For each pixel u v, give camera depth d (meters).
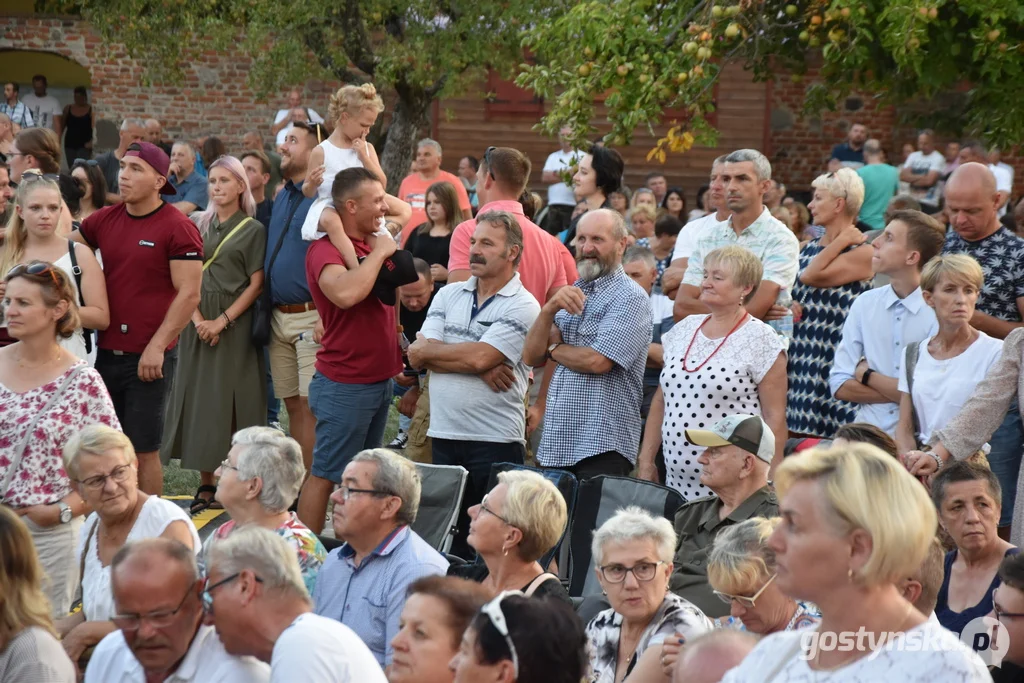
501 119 21.98
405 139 18.95
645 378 9.70
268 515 5.34
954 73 9.21
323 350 7.25
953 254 6.47
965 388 6.17
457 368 6.99
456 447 7.10
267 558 3.85
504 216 7.00
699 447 6.25
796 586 2.65
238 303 8.88
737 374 6.19
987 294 7.04
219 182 8.99
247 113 22.41
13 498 5.97
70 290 6.28
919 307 6.66
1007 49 8.51
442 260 10.48
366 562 5.20
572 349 6.82
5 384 6.15
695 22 9.41
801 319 7.47
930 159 17.50
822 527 2.61
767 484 5.36
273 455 5.30
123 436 5.32
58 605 6.06
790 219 10.94
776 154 21.72
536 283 7.66
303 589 3.91
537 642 3.37
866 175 15.66
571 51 9.73
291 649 3.52
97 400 6.23
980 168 7.08
